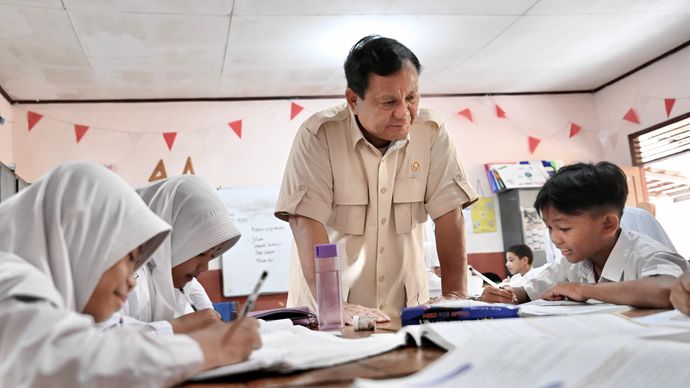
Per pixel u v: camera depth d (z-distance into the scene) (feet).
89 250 2.92
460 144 17.51
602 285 4.33
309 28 12.49
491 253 17.03
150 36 12.26
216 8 11.32
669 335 2.71
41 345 2.17
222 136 16.17
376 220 6.04
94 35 12.05
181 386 2.30
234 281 15.42
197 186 5.41
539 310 4.04
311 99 16.75
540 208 5.23
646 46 15.29
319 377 2.32
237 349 2.55
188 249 5.16
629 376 1.97
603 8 12.77
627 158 17.43
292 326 4.60
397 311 6.19
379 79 5.24
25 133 15.25
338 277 4.59
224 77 14.88
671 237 19.44
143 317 4.92
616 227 4.98
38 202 2.92
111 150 15.57
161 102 15.98
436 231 6.23
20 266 2.57
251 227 15.74
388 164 5.99
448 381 1.96
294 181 5.88
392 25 12.71
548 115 18.08
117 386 2.18
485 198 17.25
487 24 13.04
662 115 16.15
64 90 14.92
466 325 3.10
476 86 17.25
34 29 11.65
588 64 16.16
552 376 1.98
